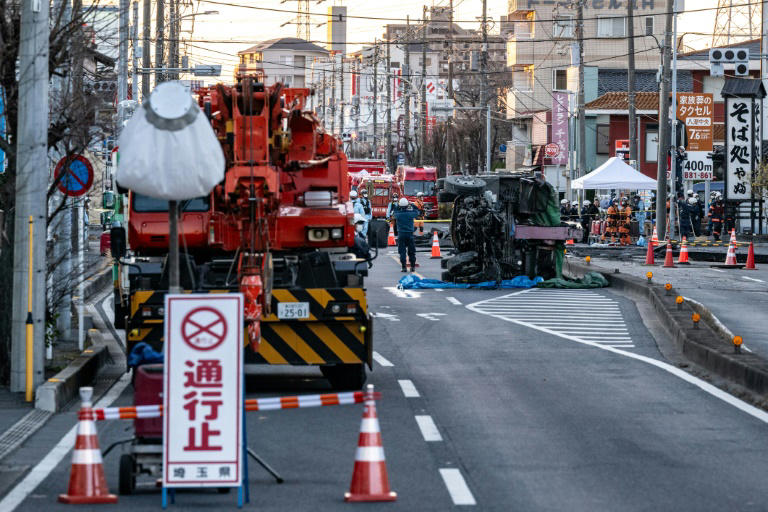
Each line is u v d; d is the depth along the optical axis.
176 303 21.19
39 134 34.38
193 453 21.20
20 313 34.47
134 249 36.97
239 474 21.22
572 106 174.00
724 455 26.41
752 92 119.38
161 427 22.61
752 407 32.97
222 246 35.19
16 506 21.66
